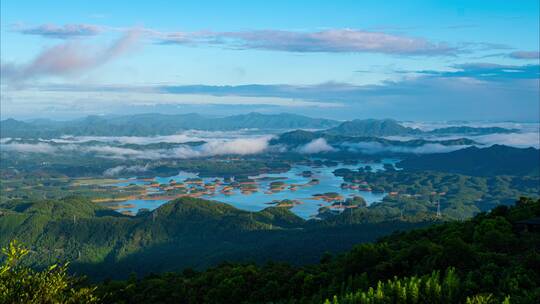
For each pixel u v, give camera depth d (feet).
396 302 221.66
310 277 324.60
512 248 296.92
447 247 267.59
